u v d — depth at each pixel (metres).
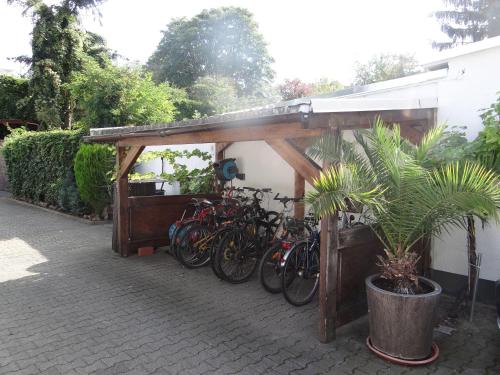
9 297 4.50
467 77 4.16
